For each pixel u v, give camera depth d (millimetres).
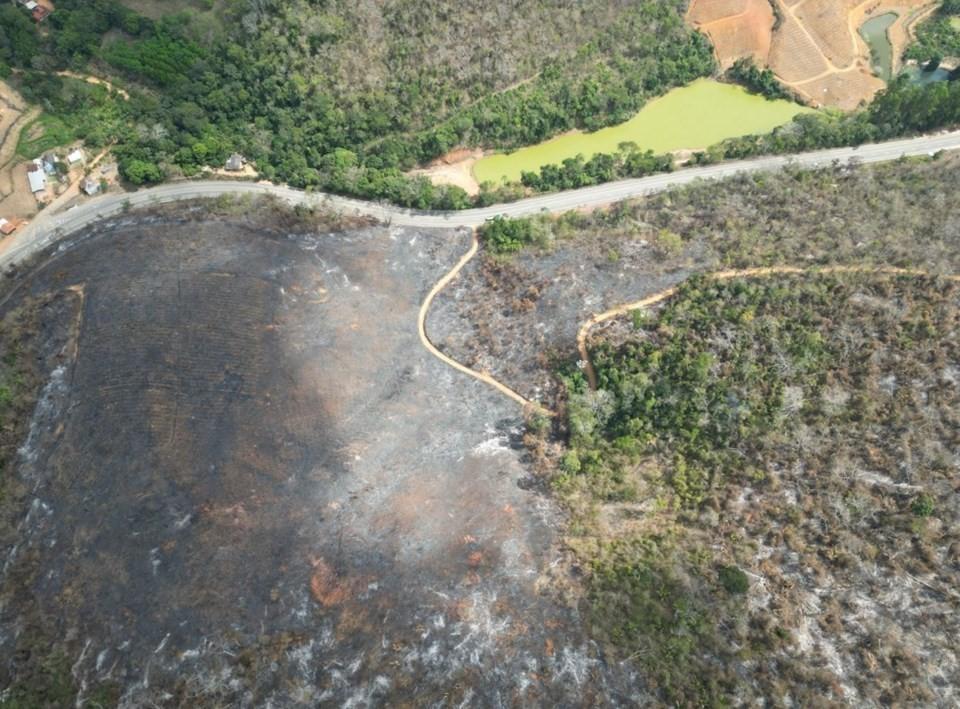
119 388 77062
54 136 106312
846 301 76750
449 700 59562
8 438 77625
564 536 68188
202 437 74125
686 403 73875
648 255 89125
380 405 80000
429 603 64688
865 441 68375
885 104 105750
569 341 83375
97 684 62188
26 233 100688
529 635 62188
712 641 59719
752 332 76062
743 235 88250
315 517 70062
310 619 64250
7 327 85938
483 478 74000
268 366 80438
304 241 96125
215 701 60594
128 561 67375
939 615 59469
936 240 83188
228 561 67125
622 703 57938
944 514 63531
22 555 69500
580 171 105562
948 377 70125
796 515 65750
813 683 57500
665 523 68250
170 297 84938
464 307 90688
